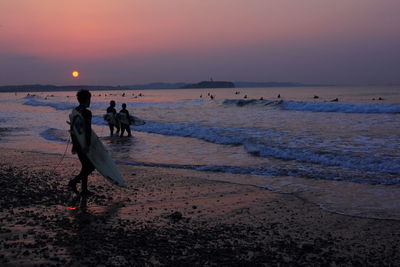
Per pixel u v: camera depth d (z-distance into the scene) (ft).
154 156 36.32
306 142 40.96
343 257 12.66
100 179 25.55
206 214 17.75
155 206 19.02
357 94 283.79
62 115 100.78
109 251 12.45
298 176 26.37
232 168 29.35
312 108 95.91
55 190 22.00
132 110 115.75
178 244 13.52
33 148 42.14
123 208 18.49
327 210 18.42
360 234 15.03
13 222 15.60
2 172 28.17
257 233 15.10
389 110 82.23
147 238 14.05
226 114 88.43
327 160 31.48
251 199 20.58
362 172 27.17
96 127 68.44
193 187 23.49
